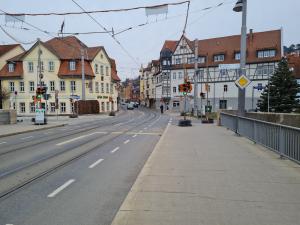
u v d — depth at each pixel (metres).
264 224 4.41
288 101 42.97
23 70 56.19
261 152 10.59
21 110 56.47
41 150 12.63
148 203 5.34
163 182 6.70
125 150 12.52
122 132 20.48
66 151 12.27
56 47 58.28
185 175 7.32
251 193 5.88
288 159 9.08
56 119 39.84
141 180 6.88
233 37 69.19
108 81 63.84
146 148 13.09
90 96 56.09
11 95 56.28
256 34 66.69
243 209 5.02
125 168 9.05
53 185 7.22
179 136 15.78
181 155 10.07
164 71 73.62
